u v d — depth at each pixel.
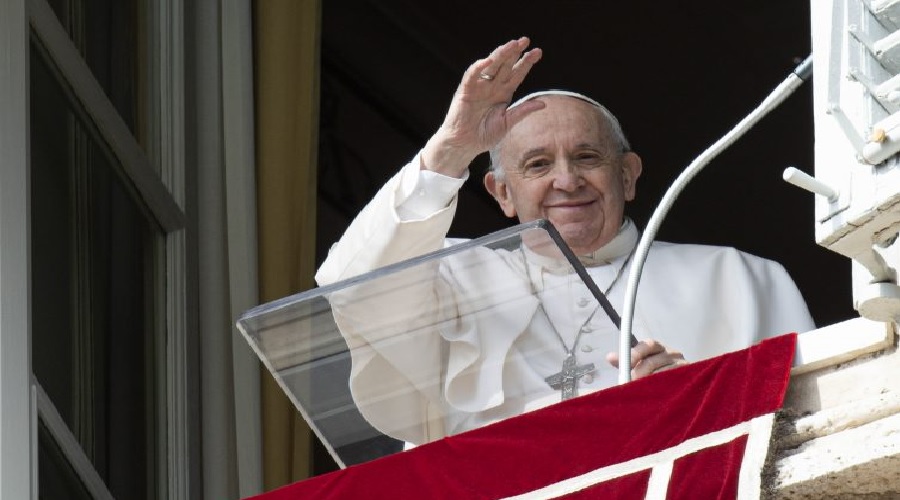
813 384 11.01
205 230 20.77
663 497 10.88
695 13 26.69
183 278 20.28
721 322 17.86
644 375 12.32
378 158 25.64
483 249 11.91
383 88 25.84
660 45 26.89
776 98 11.61
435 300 12.12
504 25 26.48
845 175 10.27
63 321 18.06
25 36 17.34
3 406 16.11
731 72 26.84
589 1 26.84
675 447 11.02
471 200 25.62
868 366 10.87
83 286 18.59
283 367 12.36
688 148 26.94
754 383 11.02
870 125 10.27
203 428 19.98
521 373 12.25
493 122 15.14
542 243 11.89
